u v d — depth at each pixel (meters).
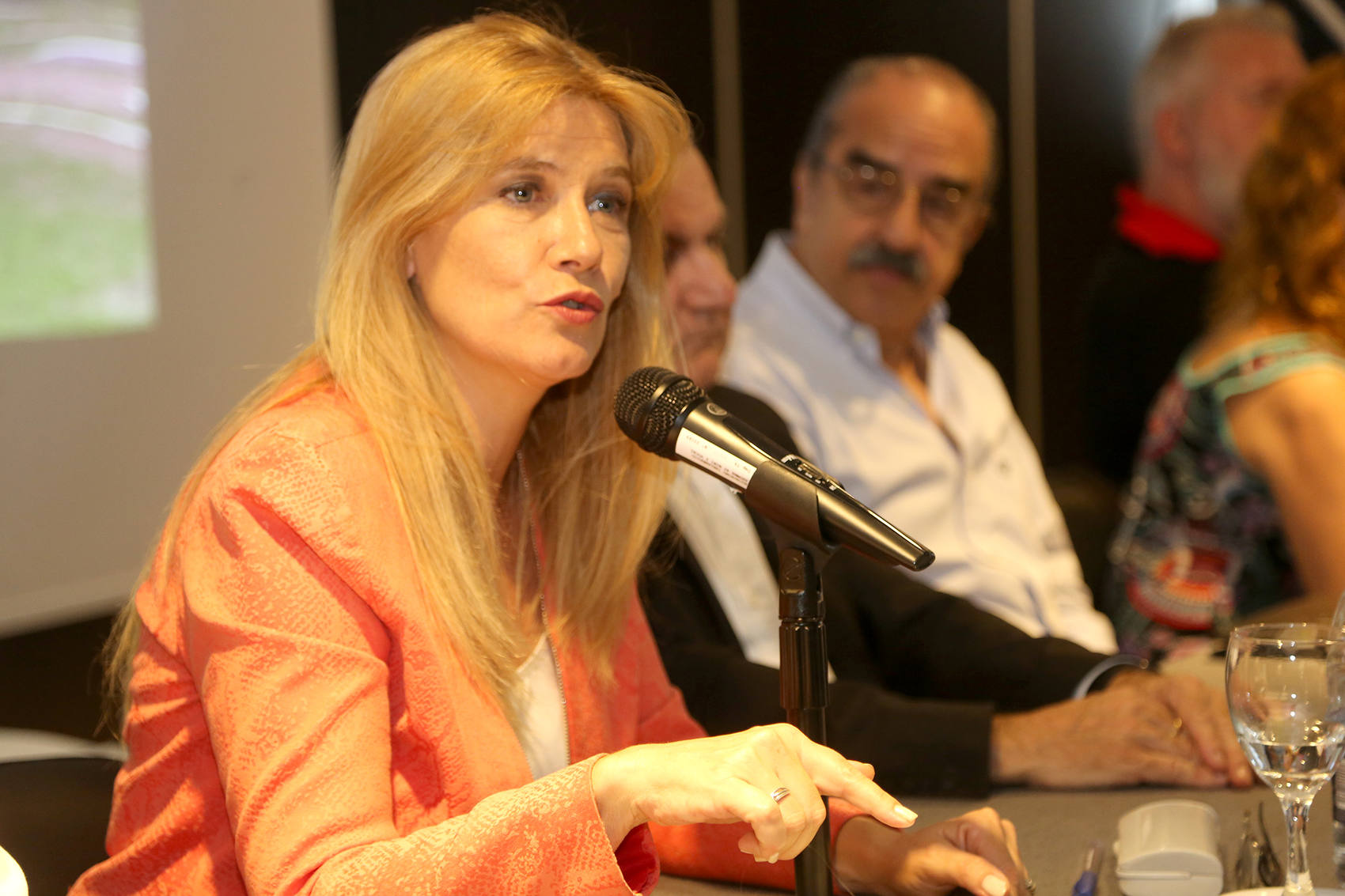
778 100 10.40
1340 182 4.22
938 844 2.02
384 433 1.95
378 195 1.99
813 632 1.68
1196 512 4.39
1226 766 2.51
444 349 2.09
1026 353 10.27
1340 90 4.26
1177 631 4.38
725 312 3.62
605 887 1.58
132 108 8.38
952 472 4.24
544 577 2.30
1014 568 4.20
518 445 2.33
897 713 2.59
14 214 7.96
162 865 2.00
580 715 2.26
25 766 2.49
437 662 1.88
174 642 1.92
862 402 4.18
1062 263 10.26
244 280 8.90
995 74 10.08
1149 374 6.45
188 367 8.76
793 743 1.61
